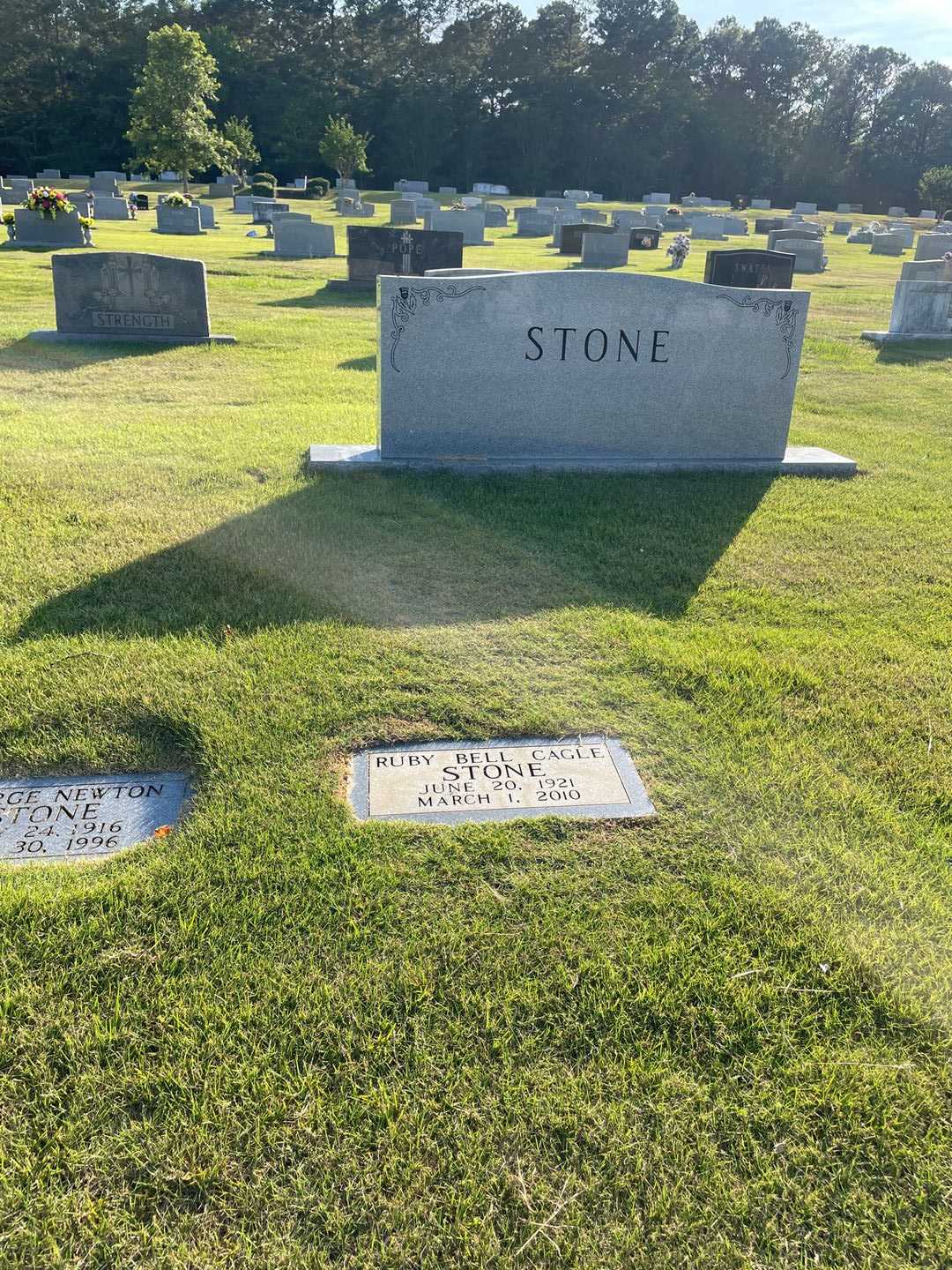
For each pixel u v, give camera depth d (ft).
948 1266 3.91
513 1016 4.89
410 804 6.50
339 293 34.40
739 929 5.54
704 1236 3.96
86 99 130.11
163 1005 4.88
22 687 7.59
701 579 10.62
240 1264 3.78
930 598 10.31
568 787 6.74
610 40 159.12
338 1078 4.53
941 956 5.42
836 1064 4.74
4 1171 4.08
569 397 14.12
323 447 14.38
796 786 6.85
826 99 176.04
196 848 5.96
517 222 72.49
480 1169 4.15
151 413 16.96
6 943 5.22
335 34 155.63
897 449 16.88
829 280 48.44
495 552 11.03
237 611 9.14
